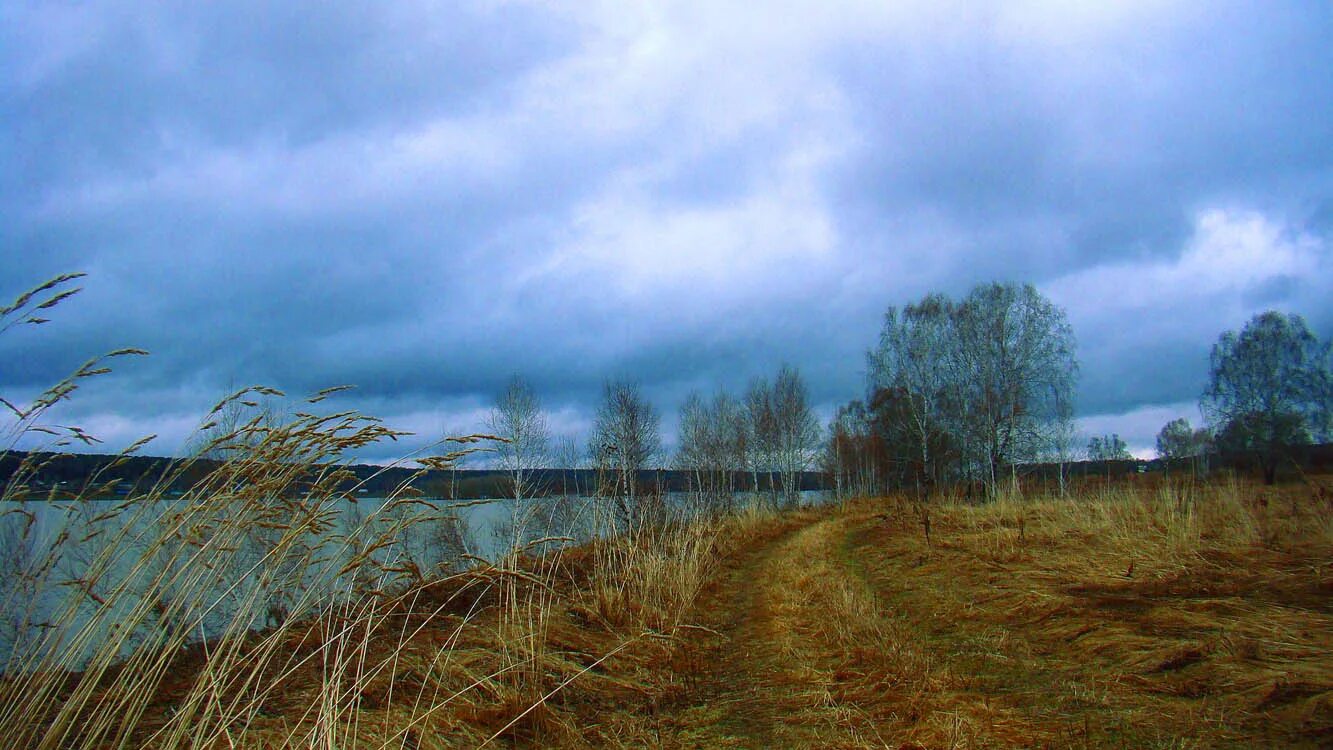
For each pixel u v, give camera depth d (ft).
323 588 14.94
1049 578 32.81
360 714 17.34
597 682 24.07
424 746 16.58
